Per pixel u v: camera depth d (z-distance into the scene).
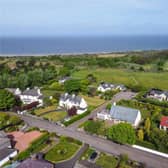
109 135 59.75
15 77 125.81
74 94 95.88
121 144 59.31
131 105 90.19
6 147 52.81
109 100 99.06
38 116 79.38
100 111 82.75
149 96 103.50
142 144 57.78
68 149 55.97
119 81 136.38
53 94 101.44
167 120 69.06
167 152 54.31
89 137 63.16
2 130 65.50
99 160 51.25
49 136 62.16
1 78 120.25
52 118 77.38
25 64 178.62
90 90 109.75
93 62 190.88
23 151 52.75
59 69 162.25
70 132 66.44
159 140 56.62
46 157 52.09
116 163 50.09
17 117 73.50
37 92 97.31
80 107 85.31
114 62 195.38
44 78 129.62
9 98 84.12
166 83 131.25
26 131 65.81
